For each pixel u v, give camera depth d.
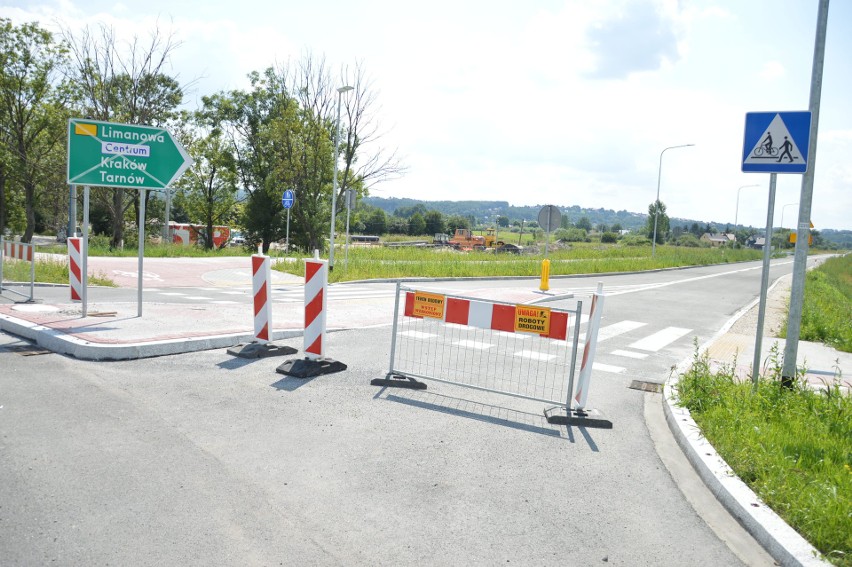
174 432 5.07
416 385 7.00
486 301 6.72
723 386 6.88
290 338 9.20
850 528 3.69
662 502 4.38
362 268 23.08
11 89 37.22
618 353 10.09
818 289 27.66
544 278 19.64
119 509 3.72
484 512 4.03
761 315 7.16
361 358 8.31
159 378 6.61
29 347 7.63
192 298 14.18
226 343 8.30
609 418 6.39
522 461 5.01
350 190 21.56
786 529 3.77
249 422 5.45
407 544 3.54
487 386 7.31
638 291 22.88
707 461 4.89
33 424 5.03
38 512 3.62
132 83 36.81
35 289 14.09
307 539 3.52
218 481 4.21
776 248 110.38
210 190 49.69
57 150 39.12
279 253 36.03
